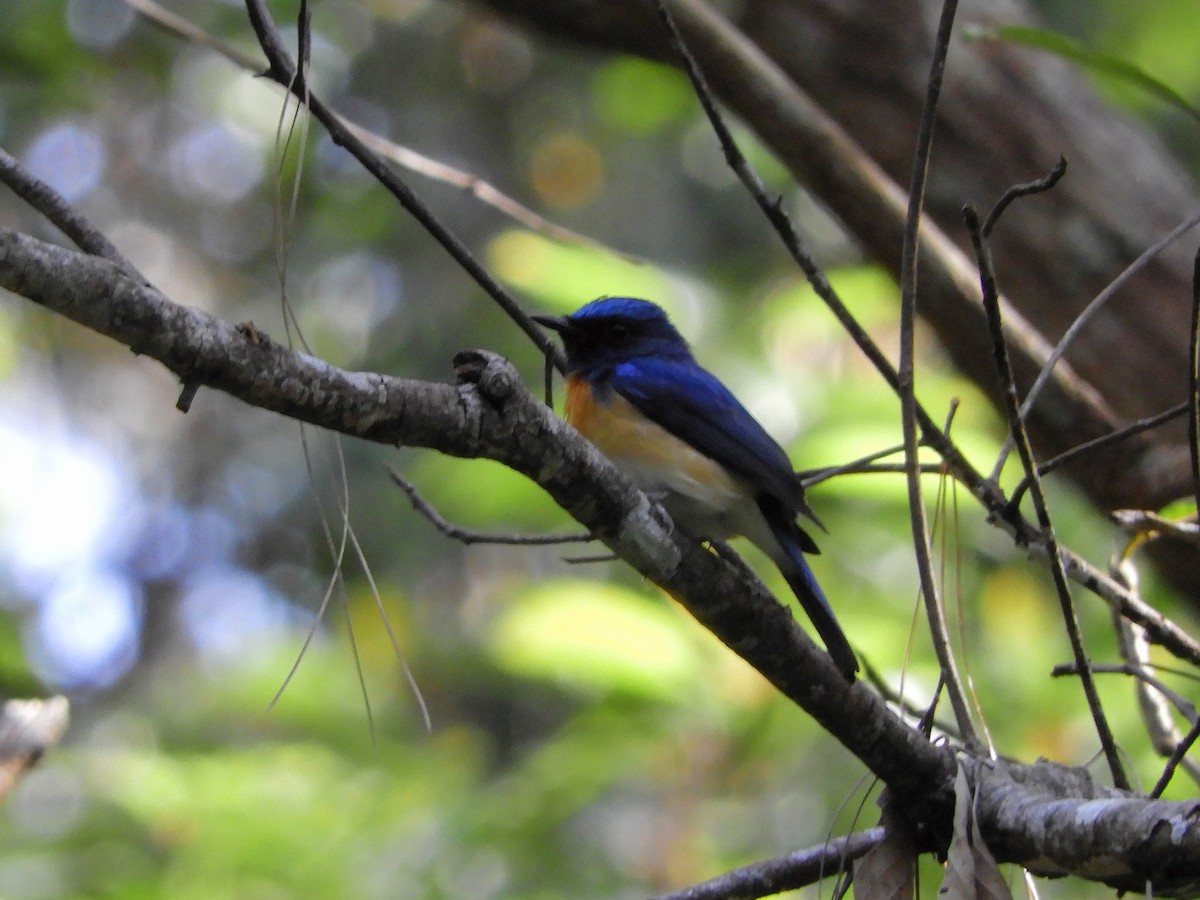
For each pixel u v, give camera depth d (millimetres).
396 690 16125
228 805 12281
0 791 7219
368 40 19938
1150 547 8594
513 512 12453
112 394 22938
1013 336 8312
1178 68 16656
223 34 14305
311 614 21250
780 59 10055
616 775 11594
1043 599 12109
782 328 13305
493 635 12234
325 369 5082
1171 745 7188
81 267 4531
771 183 15312
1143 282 9102
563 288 12258
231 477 22750
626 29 10133
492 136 20078
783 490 8633
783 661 6328
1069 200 9336
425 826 12000
